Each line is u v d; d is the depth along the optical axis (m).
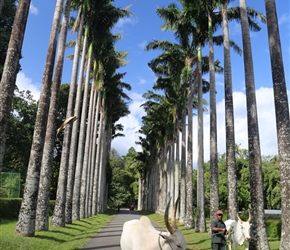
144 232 5.98
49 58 14.39
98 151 40.22
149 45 26.47
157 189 56.19
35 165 13.07
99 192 43.38
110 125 53.22
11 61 10.03
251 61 13.31
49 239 12.72
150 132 51.78
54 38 14.73
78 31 21.86
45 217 14.88
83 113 26.34
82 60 24.33
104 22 24.47
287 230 9.32
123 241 6.64
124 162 94.00
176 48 26.05
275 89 10.61
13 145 33.38
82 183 29.67
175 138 34.03
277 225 17.31
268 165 42.12
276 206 38.12
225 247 8.37
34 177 12.95
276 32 11.04
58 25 15.01
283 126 10.19
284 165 9.85
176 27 23.06
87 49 27.94
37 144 13.28
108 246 12.41
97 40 25.28
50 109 16.14
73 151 21.70
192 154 24.66
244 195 40.97
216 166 17.58
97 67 30.00
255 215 11.47
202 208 20.06
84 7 22.16
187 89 28.97
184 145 30.11
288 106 10.45
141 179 80.94
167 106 35.50
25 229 12.35
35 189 12.89
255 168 11.91
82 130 26.16
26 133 34.38
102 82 33.00
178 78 28.12
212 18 21.05
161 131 44.47
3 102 9.66
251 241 11.38
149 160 65.81
